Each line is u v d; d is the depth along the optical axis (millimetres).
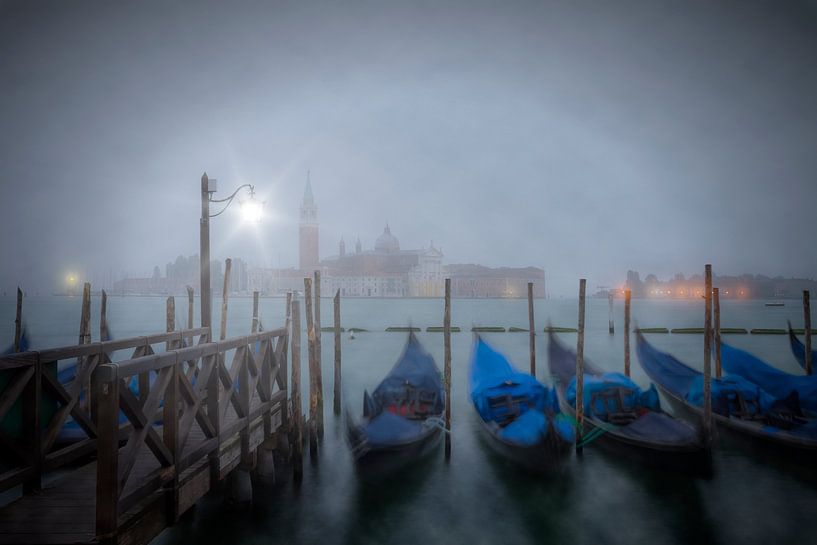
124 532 5996
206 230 14727
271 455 11953
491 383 16062
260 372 11125
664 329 57031
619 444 13125
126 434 9016
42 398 7273
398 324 74188
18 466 6727
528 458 12516
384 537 10250
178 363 7172
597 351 40500
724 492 11930
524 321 83250
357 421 13422
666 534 10375
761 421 14078
